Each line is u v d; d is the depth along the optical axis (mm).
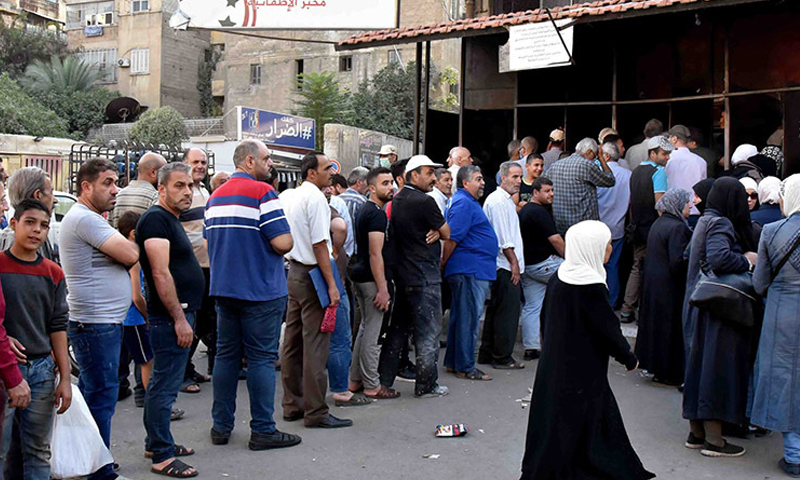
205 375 7336
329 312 5488
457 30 9906
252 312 5031
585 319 4008
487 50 11719
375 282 6305
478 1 13094
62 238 4375
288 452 5074
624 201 8555
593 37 11172
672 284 6566
